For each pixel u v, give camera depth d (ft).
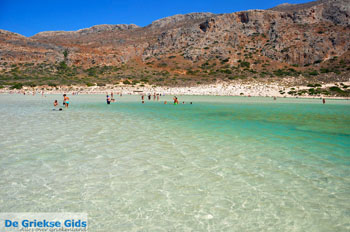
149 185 27.58
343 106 147.33
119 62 537.24
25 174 30.09
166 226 19.84
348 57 472.03
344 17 570.87
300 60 499.10
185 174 30.96
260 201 24.18
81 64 501.56
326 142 49.62
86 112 97.55
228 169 32.86
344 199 24.71
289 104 160.45
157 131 58.80
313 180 29.43
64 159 36.11
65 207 22.52
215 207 22.95
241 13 644.27
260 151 42.09
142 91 308.81
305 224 20.34
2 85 313.32
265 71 469.16
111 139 49.37
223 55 541.75
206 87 331.36
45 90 302.86
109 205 23.06
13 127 60.95
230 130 61.98
